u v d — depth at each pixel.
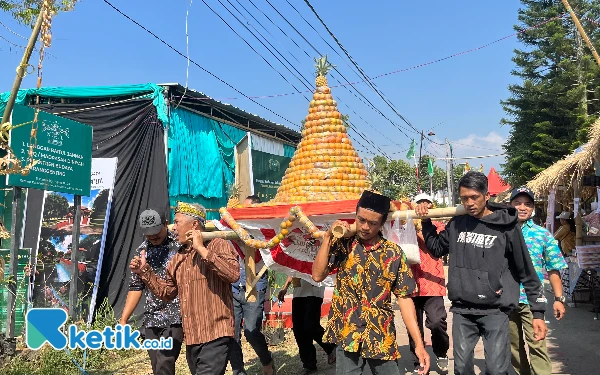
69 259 9.06
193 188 11.05
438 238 4.13
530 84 24.23
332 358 6.30
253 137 13.76
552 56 24.23
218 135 12.25
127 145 10.16
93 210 9.42
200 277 3.90
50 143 7.59
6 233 6.25
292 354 6.95
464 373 3.72
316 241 4.54
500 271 3.71
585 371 5.59
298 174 5.20
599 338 7.12
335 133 5.30
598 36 22.95
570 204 11.80
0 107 10.31
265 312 8.20
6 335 6.61
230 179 12.62
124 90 10.31
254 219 4.57
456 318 3.88
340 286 3.45
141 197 10.07
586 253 8.38
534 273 3.79
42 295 8.70
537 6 24.38
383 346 3.30
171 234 4.43
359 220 3.33
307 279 4.64
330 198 4.83
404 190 5.60
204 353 3.85
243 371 5.19
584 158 7.20
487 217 3.79
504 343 3.63
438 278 5.41
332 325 3.46
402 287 3.34
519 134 26.39
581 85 22.20
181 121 10.88
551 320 8.57
